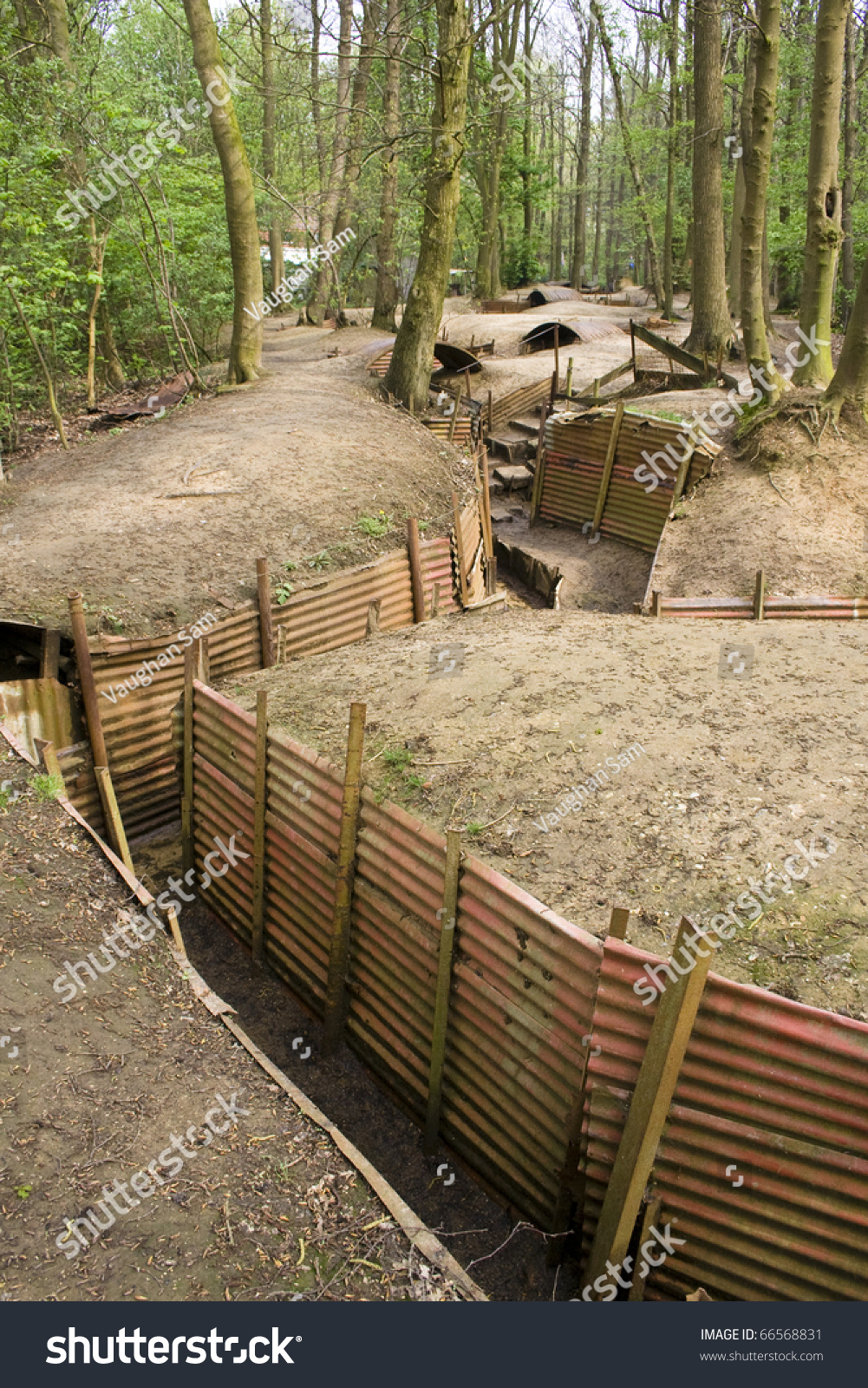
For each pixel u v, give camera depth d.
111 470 14.18
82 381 22.80
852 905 4.87
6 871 6.25
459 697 7.23
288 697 7.73
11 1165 4.37
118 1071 5.03
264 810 7.10
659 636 8.33
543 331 29.77
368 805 6.14
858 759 5.99
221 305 25.92
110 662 8.81
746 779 5.89
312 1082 6.46
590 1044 4.48
